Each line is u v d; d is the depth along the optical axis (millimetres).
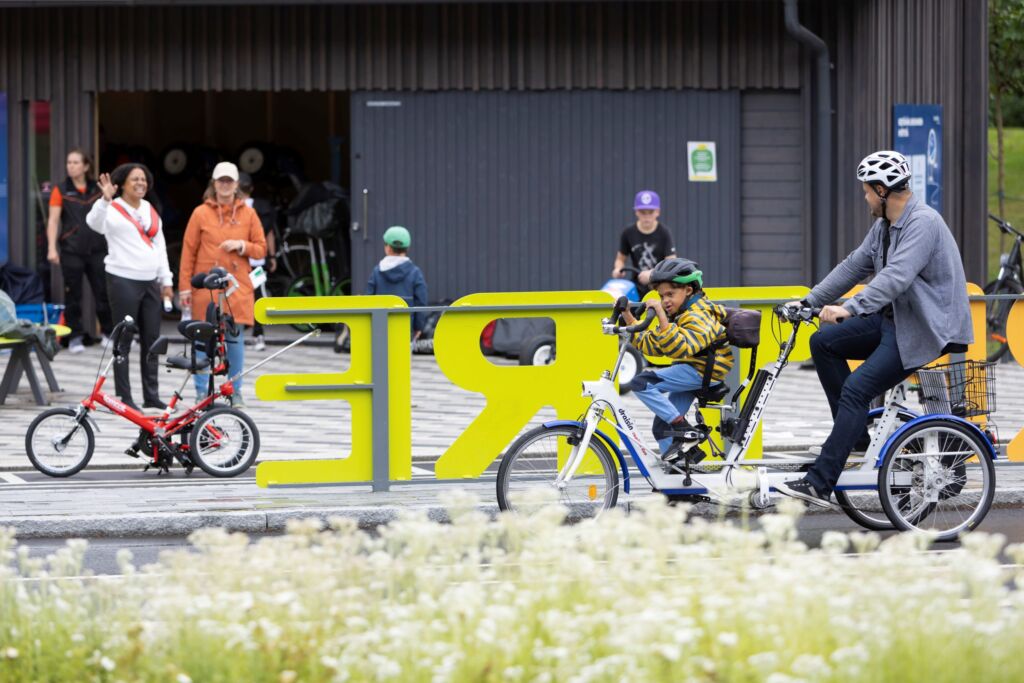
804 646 10898
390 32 43469
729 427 20156
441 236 43750
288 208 48406
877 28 41312
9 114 43938
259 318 22266
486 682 10688
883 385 19422
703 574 11984
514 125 43625
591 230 43750
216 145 58281
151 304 31719
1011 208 67250
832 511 22031
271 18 43562
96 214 31328
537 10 43344
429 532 12711
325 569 12305
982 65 41250
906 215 19188
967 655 10969
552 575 12266
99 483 24266
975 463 20031
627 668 10422
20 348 33000
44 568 18516
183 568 12570
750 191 43625
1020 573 12656
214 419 24891
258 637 11258
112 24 43750
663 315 19672
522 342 38156
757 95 43500
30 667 11547
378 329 22500
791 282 43562
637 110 43500
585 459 19875
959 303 19312
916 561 12297
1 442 28109
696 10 43250
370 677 11008
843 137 43094
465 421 30828
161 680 11133
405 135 43719
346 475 22609
